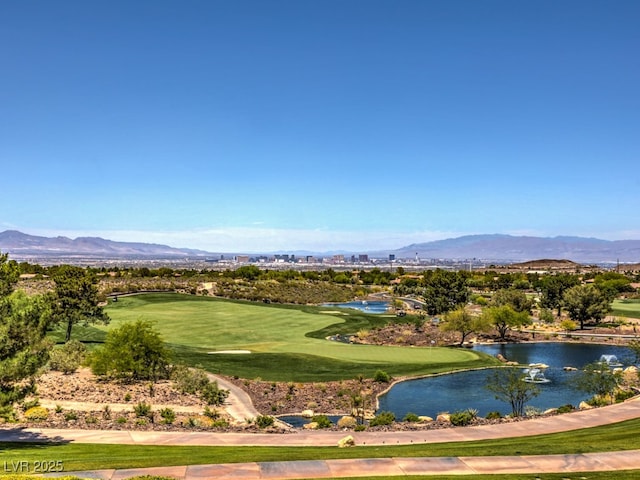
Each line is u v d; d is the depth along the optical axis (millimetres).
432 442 19375
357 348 54812
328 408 33188
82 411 27141
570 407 27703
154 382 36812
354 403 33438
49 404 28391
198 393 34031
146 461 15219
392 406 34312
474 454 16344
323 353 50531
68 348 43375
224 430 22547
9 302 18391
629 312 96875
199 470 14328
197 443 19266
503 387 31422
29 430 21609
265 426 24891
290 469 14555
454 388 39438
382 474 14164
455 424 24391
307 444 19188
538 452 16562
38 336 18438
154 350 37719
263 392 35969
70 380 35469
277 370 42500
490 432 21062
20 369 17656
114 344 36906
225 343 57656
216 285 118750
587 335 71812
